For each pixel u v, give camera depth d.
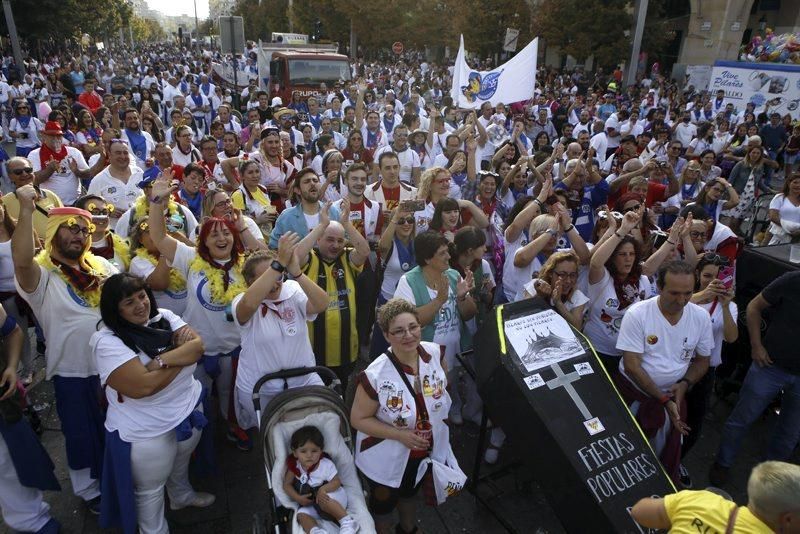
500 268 5.62
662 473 3.25
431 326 4.21
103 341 3.10
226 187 6.74
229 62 27.80
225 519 3.84
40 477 3.46
